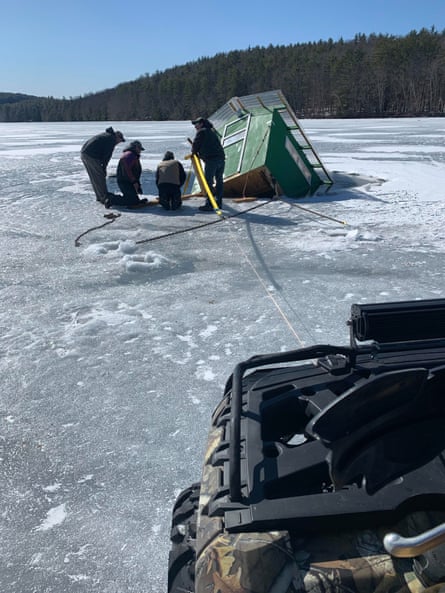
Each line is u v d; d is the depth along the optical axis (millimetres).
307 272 6051
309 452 1495
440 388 1695
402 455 1503
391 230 7816
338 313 4801
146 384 3678
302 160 10805
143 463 2848
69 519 2463
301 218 8805
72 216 9312
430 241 7195
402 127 36906
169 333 4512
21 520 2459
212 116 12375
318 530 1293
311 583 1180
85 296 5453
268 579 1190
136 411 3348
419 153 17609
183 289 5613
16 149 23938
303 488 1428
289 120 11430
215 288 5621
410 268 6066
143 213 9539
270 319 4727
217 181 9508
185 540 1650
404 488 1379
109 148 9898
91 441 3045
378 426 1517
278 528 1283
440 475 1433
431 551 1203
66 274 6176
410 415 1620
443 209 9055
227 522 1304
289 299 5207
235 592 1179
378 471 1432
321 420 1386
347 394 1429
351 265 6258
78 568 2193
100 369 3908
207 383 3688
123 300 5328
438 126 37625
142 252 7059
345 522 1294
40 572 2176
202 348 4223
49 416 3311
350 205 9633
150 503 2557
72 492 2639
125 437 3080
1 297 5430
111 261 6672
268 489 1394
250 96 11344
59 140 31000
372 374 1846
